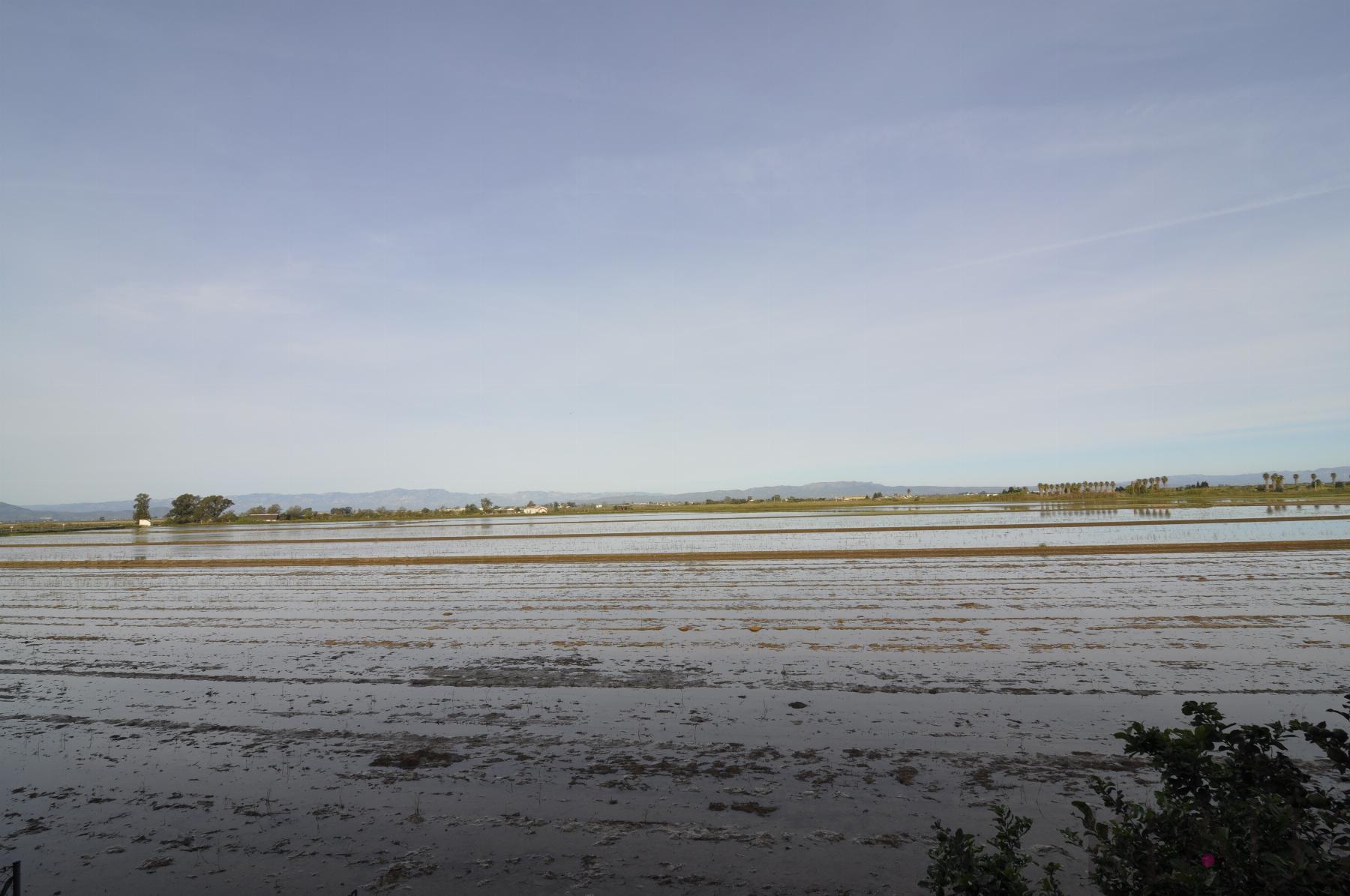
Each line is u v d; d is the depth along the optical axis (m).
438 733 8.35
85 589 22.33
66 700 10.06
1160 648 11.07
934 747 7.43
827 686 9.62
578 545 34.91
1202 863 3.47
